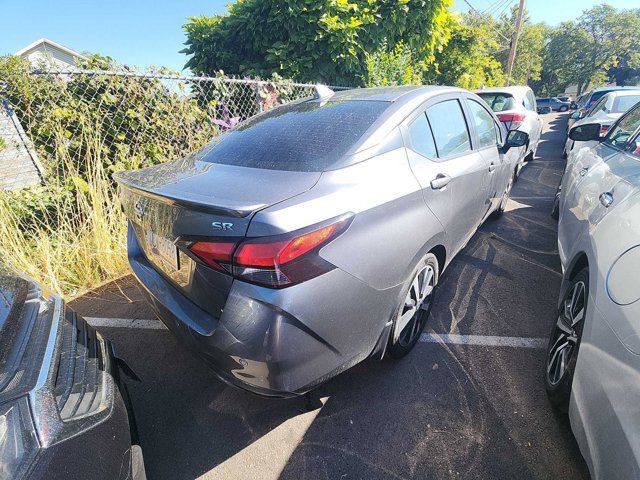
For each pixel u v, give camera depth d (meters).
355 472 1.63
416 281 2.07
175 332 1.72
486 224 4.33
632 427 1.06
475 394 1.97
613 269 1.41
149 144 4.08
